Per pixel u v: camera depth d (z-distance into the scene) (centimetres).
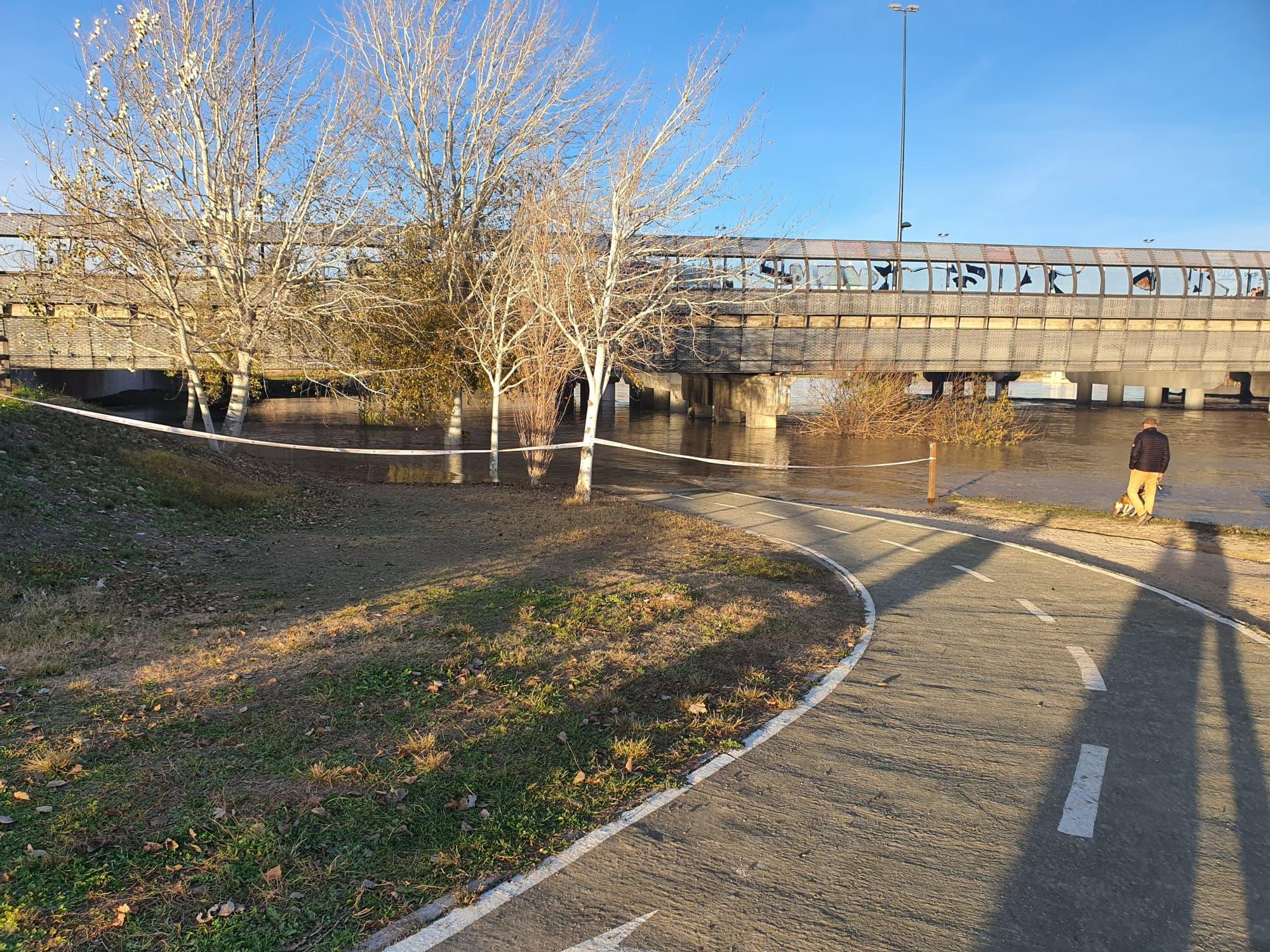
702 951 331
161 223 2031
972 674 706
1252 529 1738
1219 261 4775
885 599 980
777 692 645
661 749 529
